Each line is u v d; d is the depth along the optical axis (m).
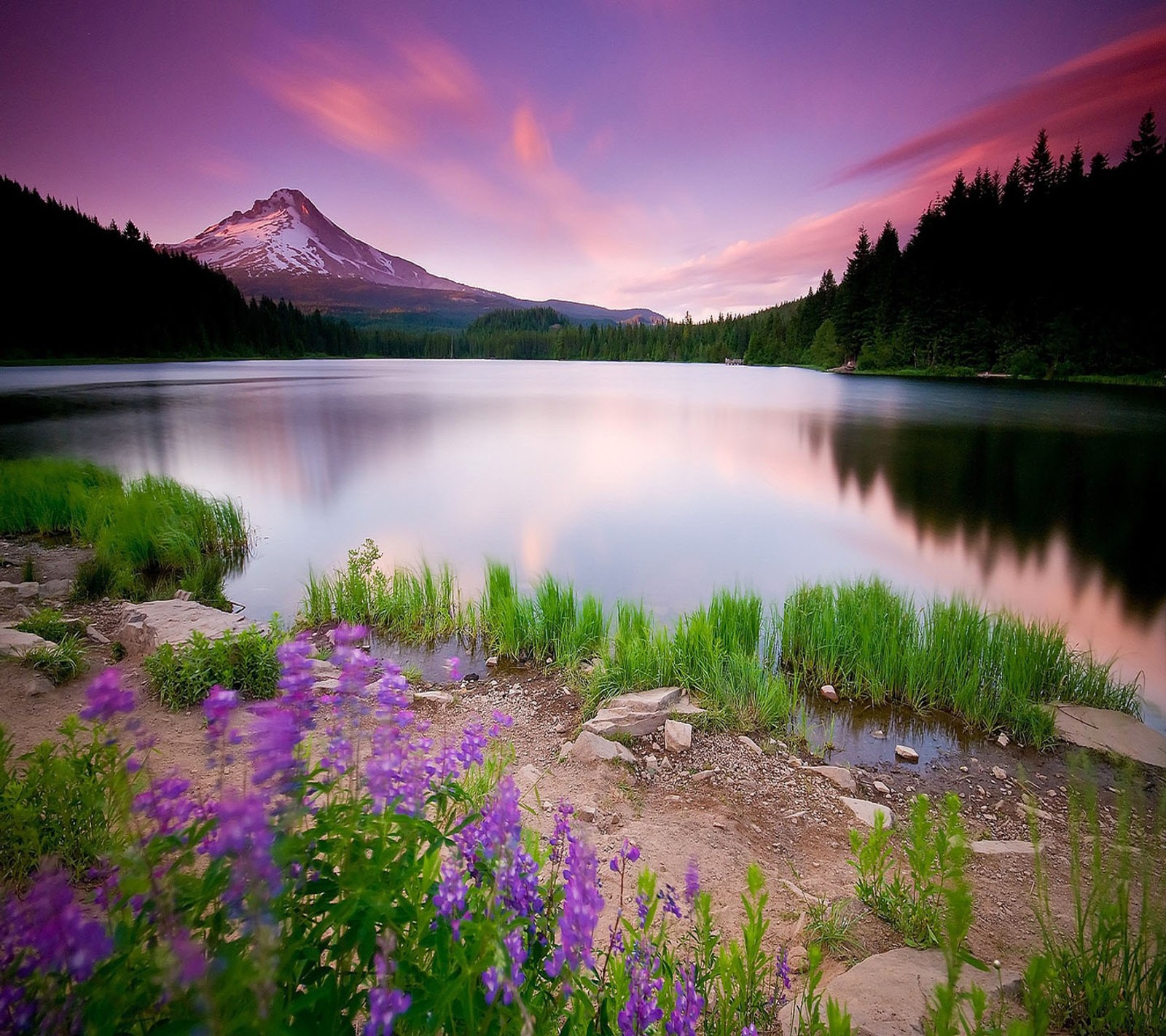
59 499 18.00
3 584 11.55
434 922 1.94
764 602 13.37
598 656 9.09
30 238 153.25
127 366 143.50
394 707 2.22
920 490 28.58
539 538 19.33
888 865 4.93
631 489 28.05
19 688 6.73
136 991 1.44
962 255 110.25
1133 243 92.56
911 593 15.05
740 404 70.69
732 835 5.28
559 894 2.31
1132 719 8.06
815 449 40.34
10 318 143.38
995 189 126.19
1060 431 47.31
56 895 1.39
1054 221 104.19
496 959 1.58
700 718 7.34
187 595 12.00
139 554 14.48
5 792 3.55
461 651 9.94
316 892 1.82
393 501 24.88
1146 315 87.94
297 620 11.13
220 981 1.36
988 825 5.88
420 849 2.32
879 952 3.67
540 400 77.81
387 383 105.50
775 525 21.80
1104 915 3.07
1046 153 119.19
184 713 6.48
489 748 4.63
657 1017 1.95
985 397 73.25
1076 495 27.97
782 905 4.21
